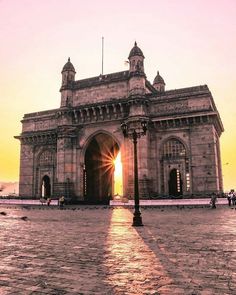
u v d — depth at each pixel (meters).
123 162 51.44
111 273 8.12
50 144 61.28
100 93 55.88
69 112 56.97
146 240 13.50
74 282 7.34
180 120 49.44
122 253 10.71
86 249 11.55
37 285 7.11
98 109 54.72
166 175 49.97
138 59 52.69
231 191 45.03
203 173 47.22
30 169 62.69
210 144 47.41
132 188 48.88
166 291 6.60
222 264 8.98
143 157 48.81
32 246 12.31
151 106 52.41
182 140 49.31
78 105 57.41
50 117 62.22
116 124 53.44
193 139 48.66
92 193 60.88
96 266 8.89
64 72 59.25
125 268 8.63
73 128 56.44
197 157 47.97
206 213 30.47
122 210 39.12
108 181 65.94
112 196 66.88
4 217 28.09
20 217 27.98
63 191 54.50
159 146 50.84
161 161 50.53
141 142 49.19
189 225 19.44
